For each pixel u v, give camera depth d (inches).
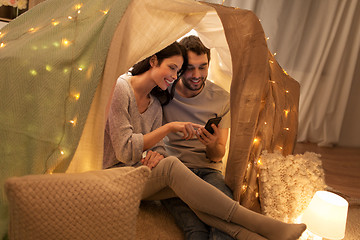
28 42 49.5
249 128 57.4
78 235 40.1
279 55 127.9
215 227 52.3
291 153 75.4
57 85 47.9
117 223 41.8
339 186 95.1
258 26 57.2
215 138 62.9
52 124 47.8
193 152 67.3
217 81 72.8
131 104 58.0
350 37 132.4
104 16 48.4
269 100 62.2
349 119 142.4
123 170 45.0
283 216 59.2
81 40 48.1
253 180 61.9
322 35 127.2
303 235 57.1
